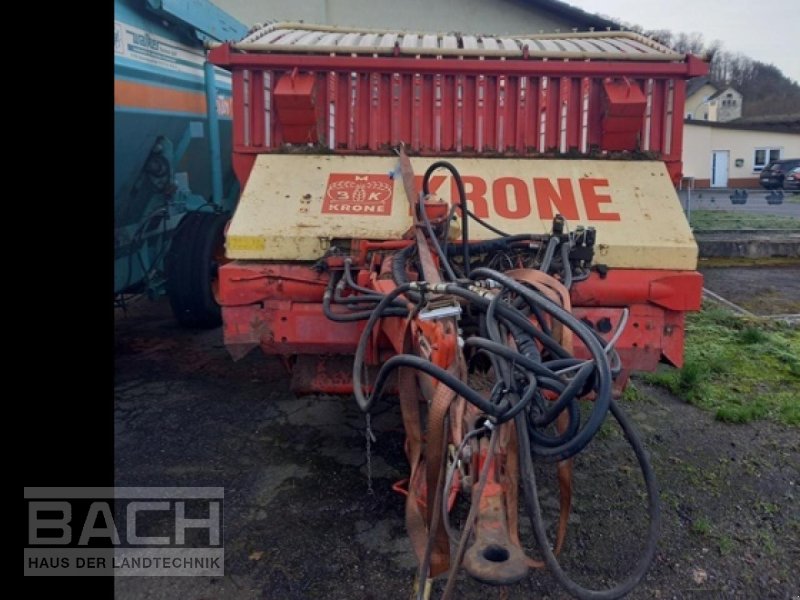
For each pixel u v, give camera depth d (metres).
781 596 2.81
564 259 3.01
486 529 1.79
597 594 1.83
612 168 3.91
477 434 1.94
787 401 4.74
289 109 3.85
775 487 3.64
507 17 14.55
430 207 3.32
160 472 3.80
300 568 2.98
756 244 10.88
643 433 4.29
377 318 2.55
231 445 4.14
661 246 3.44
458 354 2.18
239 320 3.49
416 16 14.25
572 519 3.34
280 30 4.68
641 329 3.43
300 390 3.61
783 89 80.56
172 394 4.95
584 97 3.97
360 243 3.38
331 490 3.61
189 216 6.11
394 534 3.22
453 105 4.02
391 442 4.16
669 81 3.96
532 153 4.03
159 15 5.23
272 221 3.54
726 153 39.41
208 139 6.49
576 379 1.84
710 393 4.89
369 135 4.02
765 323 6.80
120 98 4.74
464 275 3.33
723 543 3.15
